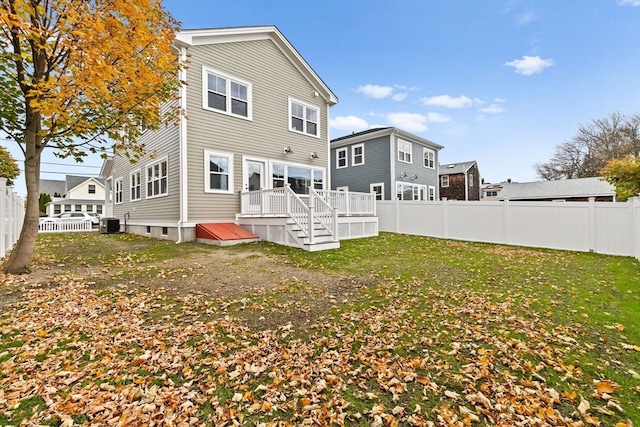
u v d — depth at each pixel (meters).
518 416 2.15
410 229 14.16
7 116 5.63
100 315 3.83
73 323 3.57
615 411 2.19
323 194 10.97
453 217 12.73
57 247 9.00
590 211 9.55
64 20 4.66
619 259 8.14
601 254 9.09
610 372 2.66
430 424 2.10
